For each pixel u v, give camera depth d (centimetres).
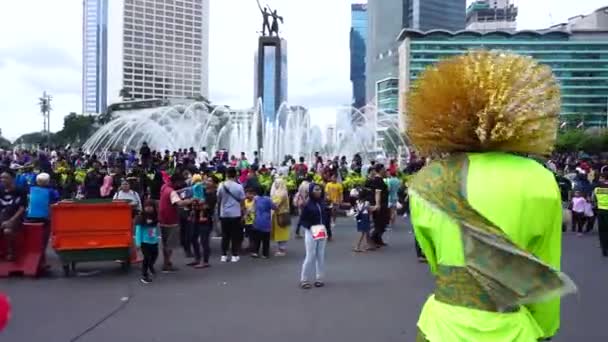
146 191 1659
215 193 1211
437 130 241
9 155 2897
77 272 1088
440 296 230
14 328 701
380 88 14725
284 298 864
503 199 219
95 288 945
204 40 12750
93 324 719
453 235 224
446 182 230
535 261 212
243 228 1288
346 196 2167
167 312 781
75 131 9612
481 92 233
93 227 1052
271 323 719
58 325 714
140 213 1038
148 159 2338
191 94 12606
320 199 956
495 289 216
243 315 761
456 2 17762
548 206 223
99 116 9900
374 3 17888
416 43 12212
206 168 1831
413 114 253
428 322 233
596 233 1711
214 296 881
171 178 1246
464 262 221
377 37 17712
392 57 16612
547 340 259
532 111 229
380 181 1388
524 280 214
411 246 1421
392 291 910
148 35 12094
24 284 976
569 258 1251
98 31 15200
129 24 11944
